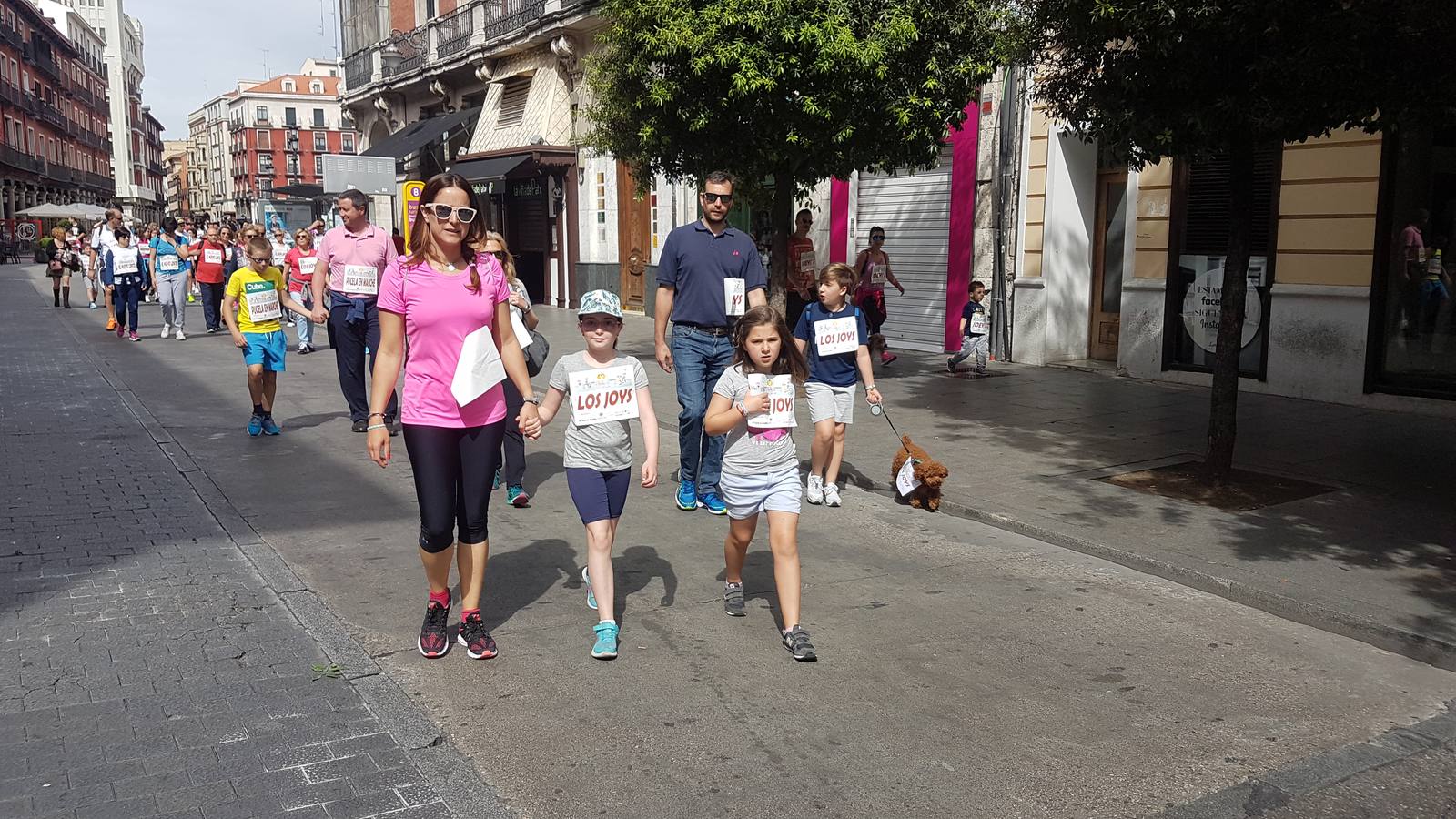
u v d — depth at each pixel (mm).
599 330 4496
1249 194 6941
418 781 3350
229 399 10844
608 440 4520
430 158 29219
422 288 4184
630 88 11133
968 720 3881
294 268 15430
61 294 27172
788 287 12461
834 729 3791
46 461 7734
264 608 4848
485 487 4332
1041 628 4840
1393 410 9922
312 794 3254
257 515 6535
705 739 3703
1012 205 13695
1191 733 3803
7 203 59219
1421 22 5602
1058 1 6637
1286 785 3451
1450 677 4375
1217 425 7246
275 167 113562
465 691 4078
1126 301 12305
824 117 9477
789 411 4551
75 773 3336
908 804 3287
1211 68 6375
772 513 4551
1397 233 9867
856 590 5367
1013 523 6473
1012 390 11492
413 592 5195
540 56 23891
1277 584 5223
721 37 9484
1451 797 3404
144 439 8625
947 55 9602
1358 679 4332
